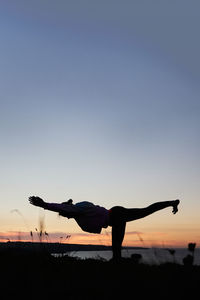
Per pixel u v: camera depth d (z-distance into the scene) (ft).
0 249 25.82
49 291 16.74
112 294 16.35
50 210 22.91
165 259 20.93
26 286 17.61
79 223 23.52
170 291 16.90
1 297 15.72
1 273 20.94
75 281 18.83
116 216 23.84
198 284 18.10
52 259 24.84
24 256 24.94
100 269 22.52
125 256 24.02
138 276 20.27
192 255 20.11
